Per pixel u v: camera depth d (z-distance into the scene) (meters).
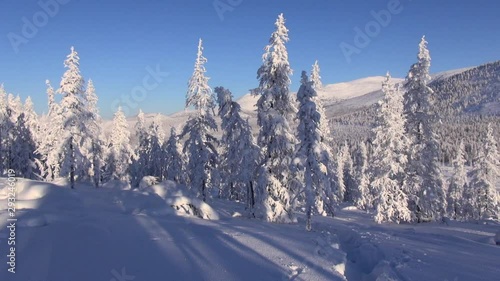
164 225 14.12
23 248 9.45
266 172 24.84
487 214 44.47
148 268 8.98
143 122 56.31
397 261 12.49
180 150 50.34
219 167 42.03
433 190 30.89
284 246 12.12
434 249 15.70
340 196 61.12
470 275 10.91
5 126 50.81
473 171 46.75
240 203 39.91
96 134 40.16
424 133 31.06
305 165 21.77
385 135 31.83
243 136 27.50
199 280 8.38
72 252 9.62
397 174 31.72
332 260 10.79
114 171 55.03
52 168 48.62
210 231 13.77
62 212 14.15
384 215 31.56
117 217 14.66
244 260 10.09
